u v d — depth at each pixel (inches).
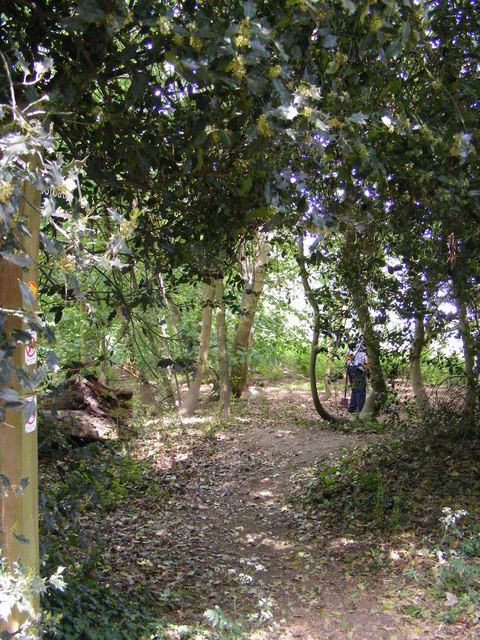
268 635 171.2
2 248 74.4
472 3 178.4
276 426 498.6
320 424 498.6
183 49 101.9
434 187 162.2
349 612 185.2
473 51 179.3
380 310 301.1
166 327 502.0
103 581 195.2
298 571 225.6
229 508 312.2
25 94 98.6
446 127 149.5
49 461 194.2
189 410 529.3
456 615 170.9
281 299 642.2
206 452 418.6
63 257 86.5
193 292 542.0
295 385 751.7
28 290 75.9
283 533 272.1
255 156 129.2
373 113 135.8
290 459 400.2
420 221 208.4
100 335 401.1
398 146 156.9
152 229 189.3
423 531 237.6
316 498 307.1
